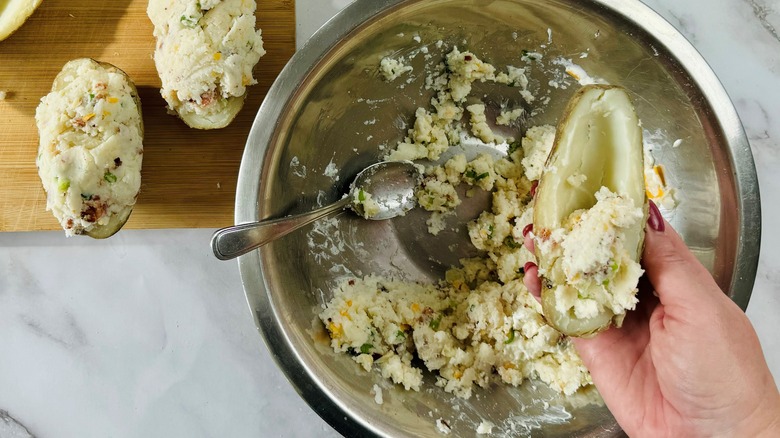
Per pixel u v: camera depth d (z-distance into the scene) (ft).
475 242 1.87
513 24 1.75
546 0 1.64
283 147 1.63
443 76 1.87
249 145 1.57
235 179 1.84
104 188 1.70
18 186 1.80
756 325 1.94
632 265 1.44
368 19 1.59
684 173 1.75
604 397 1.63
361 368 1.72
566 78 1.84
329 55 1.60
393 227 1.89
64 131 1.67
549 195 1.48
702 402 1.48
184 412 1.89
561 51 1.79
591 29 1.70
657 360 1.52
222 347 1.90
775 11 1.96
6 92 1.79
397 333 1.77
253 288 1.57
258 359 1.91
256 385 1.90
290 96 1.58
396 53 1.75
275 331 1.57
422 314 1.81
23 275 1.87
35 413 1.87
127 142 1.71
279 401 1.90
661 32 1.62
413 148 1.89
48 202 1.71
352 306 1.77
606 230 1.43
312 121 1.70
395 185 1.85
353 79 1.73
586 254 1.43
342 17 1.59
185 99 1.73
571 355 1.75
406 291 1.86
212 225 1.85
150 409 1.88
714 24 1.96
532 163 1.83
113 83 1.71
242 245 1.54
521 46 1.81
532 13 1.70
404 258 1.89
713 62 1.96
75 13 1.80
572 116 1.47
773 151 1.96
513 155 1.92
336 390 1.60
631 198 1.45
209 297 1.90
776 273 1.95
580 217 1.46
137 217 1.83
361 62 1.70
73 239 1.88
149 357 1.89
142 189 1.82
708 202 1.70
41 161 1.70
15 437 1.86
